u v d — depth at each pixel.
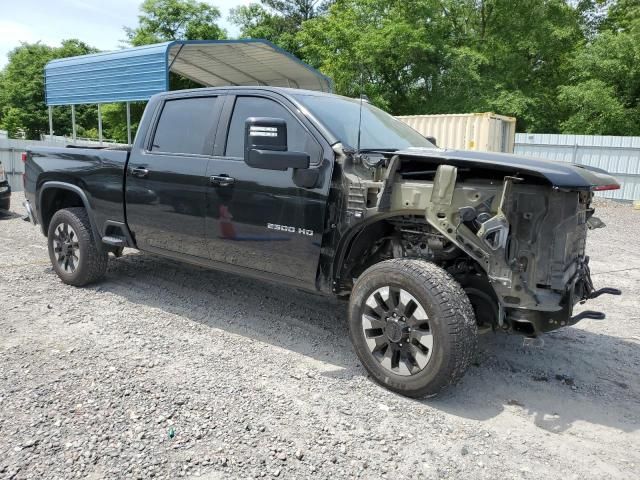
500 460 2.83
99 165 5.16
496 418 3.26
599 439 3.08
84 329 4.43
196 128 4.59
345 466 2.71
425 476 2.66
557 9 27.12
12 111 47.19
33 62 50.00
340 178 3.68
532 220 3.27
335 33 24.81
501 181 3.32
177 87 32.66
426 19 25.62
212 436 2.92
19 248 7.63
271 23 40.66
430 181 3.44
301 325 4.73
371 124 4.46
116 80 15.62
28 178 5.90
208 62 16.97
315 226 3.76
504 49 27.03
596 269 7.40
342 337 4.48
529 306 3.19
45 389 3.37
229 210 4.21
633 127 22.86
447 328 3.18
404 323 3.37
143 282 5.84
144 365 3.77
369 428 3.07
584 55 23.89
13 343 4.09
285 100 4.09
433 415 3.25
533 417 3.30
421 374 3.30
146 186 4.79
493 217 3.16
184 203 4.51
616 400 3.55
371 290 3.51
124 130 36.16
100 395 3.31
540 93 26.41
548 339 4.62
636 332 4.86
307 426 3.06
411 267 3.35
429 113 25.23
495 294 3.53
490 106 24.39
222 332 4.50
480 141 14.59
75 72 17.06
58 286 5.64
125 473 2.59
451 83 25.64
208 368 3.77
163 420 3.06
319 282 3.87
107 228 5.23
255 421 3.09
